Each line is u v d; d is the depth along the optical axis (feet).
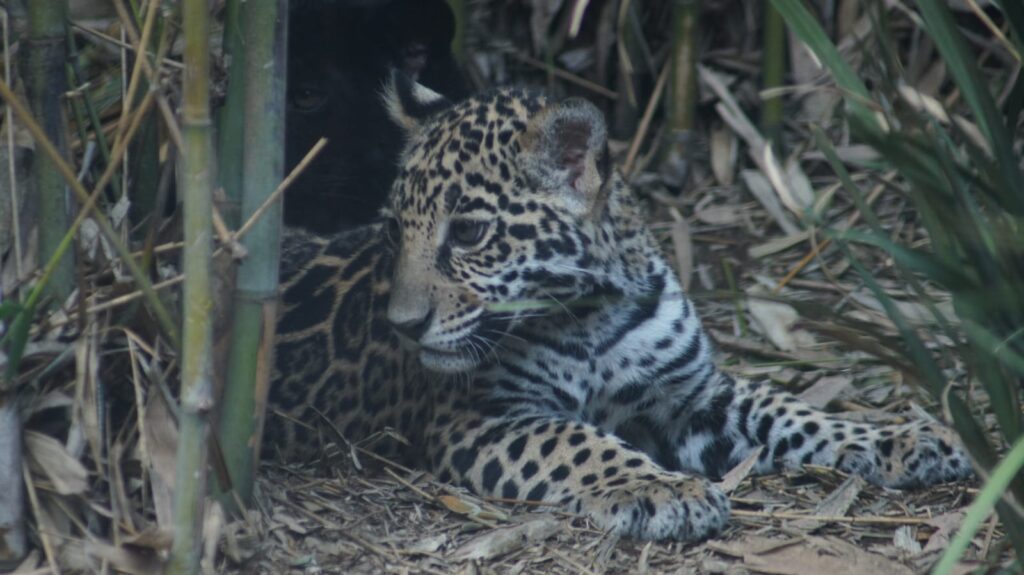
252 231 22.74
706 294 23.07
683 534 25.94
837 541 26.08
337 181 40.63
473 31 49.75
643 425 32.76
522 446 28.60
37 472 22.62
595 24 49.67
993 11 45.39
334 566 24.45
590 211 28.94
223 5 29.68
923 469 28.86
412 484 28.86
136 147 27.14
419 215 28.66
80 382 22.90
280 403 31.07
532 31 49.78
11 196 23.30
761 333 37.88
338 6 40.98
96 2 29.19
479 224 28.22
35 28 22.66
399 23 41.75
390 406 31.76
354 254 33.06
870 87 41.27
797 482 29.68
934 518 26.78
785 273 41.06
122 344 24.40
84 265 24.16
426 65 43.42
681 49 46.39
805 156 45.68
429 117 31.58
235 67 22.45
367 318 32.01
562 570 24.93
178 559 20.75
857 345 22.79
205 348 19.79
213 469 23.31
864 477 29.48
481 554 25.22
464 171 28.30
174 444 22.63
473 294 28.35
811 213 23.00
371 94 41.22
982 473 20.20
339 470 29.32
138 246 25.67
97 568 21.93
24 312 21.04
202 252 19.40
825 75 44.37
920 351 20.95
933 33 21.65
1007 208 21.94
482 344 28.73
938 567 17.06
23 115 19.31
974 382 32.55
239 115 22.61
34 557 22.36
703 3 49.06
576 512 27.07
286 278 32.42
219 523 22.63
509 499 27.91
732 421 31.81
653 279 30.83
